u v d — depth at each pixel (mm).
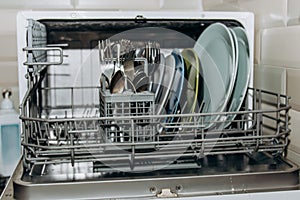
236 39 898
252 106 1016
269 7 1061
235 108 920
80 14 1025
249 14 1056
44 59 1056
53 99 1174
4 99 1264
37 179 742
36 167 834
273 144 874
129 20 1042
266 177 752
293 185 757
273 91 1023
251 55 1044
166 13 1043
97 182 717
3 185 1184
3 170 1208
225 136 955
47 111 1168
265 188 750
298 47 917
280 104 921
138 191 725
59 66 1173
